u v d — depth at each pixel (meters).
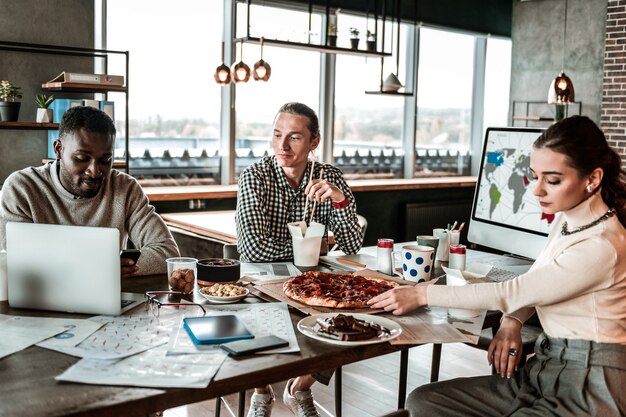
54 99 4.41
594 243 1.55
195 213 4.62
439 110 7.40
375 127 6.83
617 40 6.43
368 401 3.05
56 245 1.58
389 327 1.57
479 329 1.61
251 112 5.87
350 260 2.31
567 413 1.51
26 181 2.13
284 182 2.47
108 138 2.06
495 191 2.60
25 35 4.41
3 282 1.69
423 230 6.67
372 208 6.41
